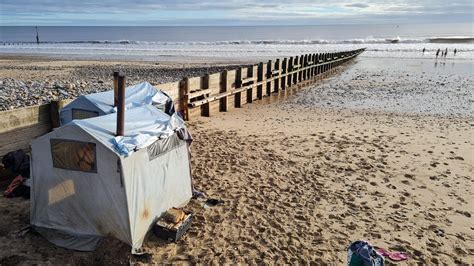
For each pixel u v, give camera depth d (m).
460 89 22.14
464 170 9.13
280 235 6.01
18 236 5.45
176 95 12.33
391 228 6.38
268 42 78.06
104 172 5.02
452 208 7.19
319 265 5.31
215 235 5.90
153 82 22.44
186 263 5.16
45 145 5.23
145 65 35.72
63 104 7.98
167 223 5.70
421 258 5.57
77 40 102.81
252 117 14.67
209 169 8.64
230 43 78.12
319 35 111.56
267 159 9.50
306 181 8.20
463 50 52.50
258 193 7.49
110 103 7.79
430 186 8.16
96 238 5.32
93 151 4.99
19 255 5.02
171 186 6.21
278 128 12.84
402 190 7.92
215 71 29.48
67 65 34.91
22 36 125.38
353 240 5.96
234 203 6.98
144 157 5.42
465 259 5.60
